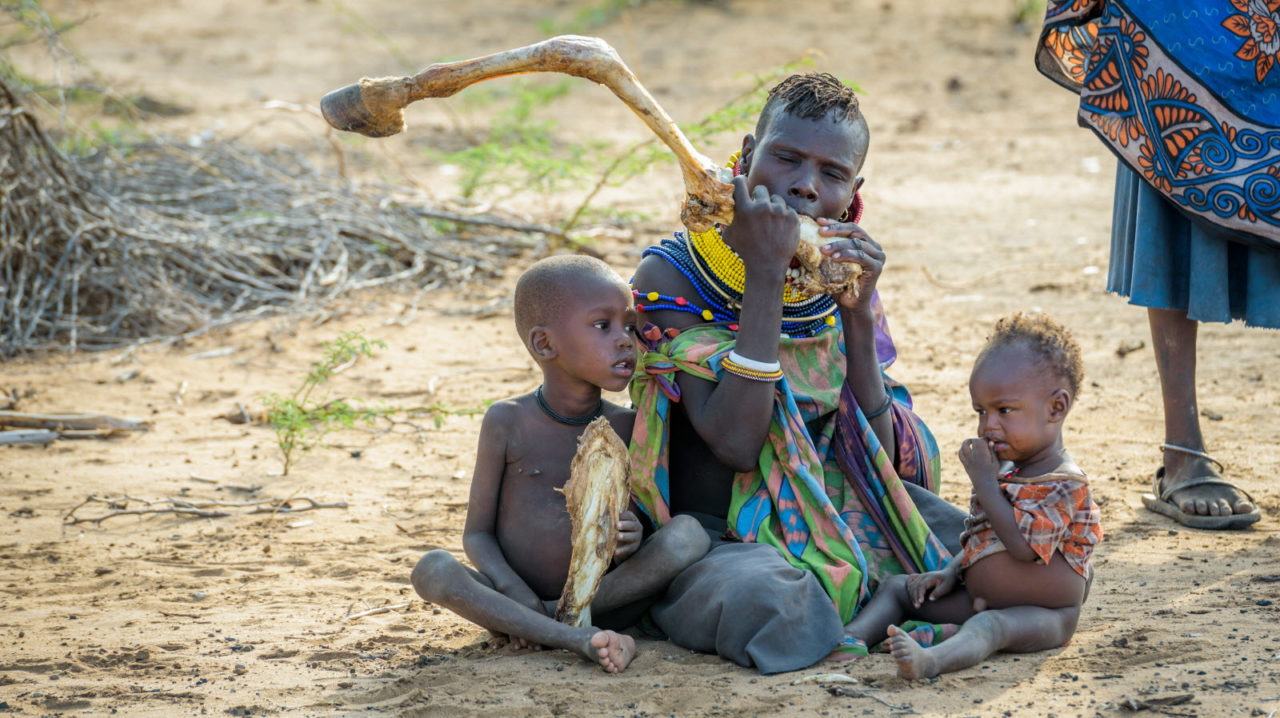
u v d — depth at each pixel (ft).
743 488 32.40
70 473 46.52
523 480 31.55
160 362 60.39
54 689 29.19
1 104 66.23
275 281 70.74
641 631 32.19
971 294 70.08
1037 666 28.96
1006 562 29.68
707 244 32.50
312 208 77.66
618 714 26.86
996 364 29.32
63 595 35.60
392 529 40.93
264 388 56.65
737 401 30.45
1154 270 39.52
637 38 156.25
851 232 30.86
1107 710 26.55
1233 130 37.76
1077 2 40.19
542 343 30.73
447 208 82.74
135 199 75.41
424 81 30.37
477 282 73.56
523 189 85.51
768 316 30.27
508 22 169.48
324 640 32.17
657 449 32.04
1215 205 37.96
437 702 27.66
